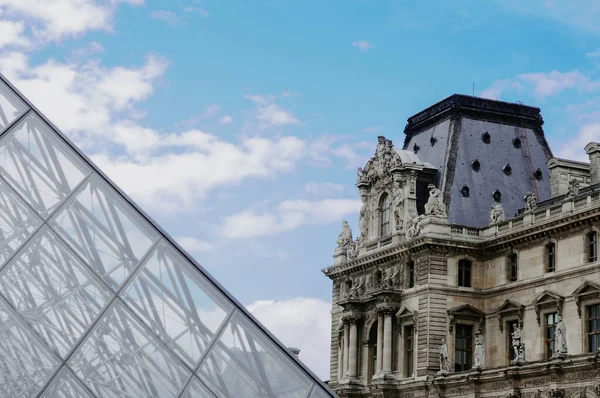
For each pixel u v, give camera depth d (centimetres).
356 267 13175
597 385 8862
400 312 12050
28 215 3288
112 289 3234
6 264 3173
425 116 13662
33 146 3406
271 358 3291
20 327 3084
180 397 3123
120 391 3083
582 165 11869
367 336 12619
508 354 11244
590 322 10056
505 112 13262
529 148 13225
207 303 3312
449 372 11056
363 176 13388
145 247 3347
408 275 12175
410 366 11919
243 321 3319
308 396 3272
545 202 11738
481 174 12719
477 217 12344
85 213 3347
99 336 3139
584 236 10244
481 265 11881
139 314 3228
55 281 3203
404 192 12494
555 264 10662
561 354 9294
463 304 11669
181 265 3347
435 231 11762
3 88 3491
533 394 9675
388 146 12938
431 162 13000
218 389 3180
